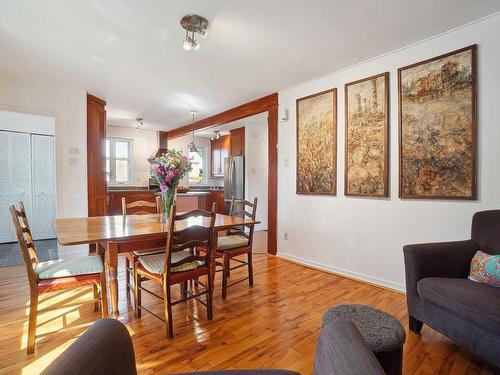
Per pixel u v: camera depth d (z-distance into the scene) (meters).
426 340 1.89
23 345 1.80
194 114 5.19
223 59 2.89
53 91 3.66
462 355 1.73
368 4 2.00
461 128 2.31
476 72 2.23
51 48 2.66
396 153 2.74
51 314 2.22
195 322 2.13
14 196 4.83
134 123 6.04
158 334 1.96
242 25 2.26
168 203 2.57
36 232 5.01
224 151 7.30
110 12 2.08
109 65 3.06
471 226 2.17
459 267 1.93
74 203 3.86
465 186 2.29
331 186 3.30
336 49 2.68
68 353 0.66
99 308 2.29
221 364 1.65
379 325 1.31
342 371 0.56
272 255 4.06
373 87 2.88
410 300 1.97
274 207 4.03
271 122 4.04
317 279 3.08
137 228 2.24
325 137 3.35
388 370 1.24
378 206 2.88
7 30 2.34
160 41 2.52
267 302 2.49
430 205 2.51
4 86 3.35
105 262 2.25
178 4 1.98
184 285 2.49
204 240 2.16
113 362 0.74
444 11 2.09
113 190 5.76
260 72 3.24
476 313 1.48
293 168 3.77
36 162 5.00
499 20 2.13
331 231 3.32
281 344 1.85
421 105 2.54
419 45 2.56
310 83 3.52
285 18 2.16
